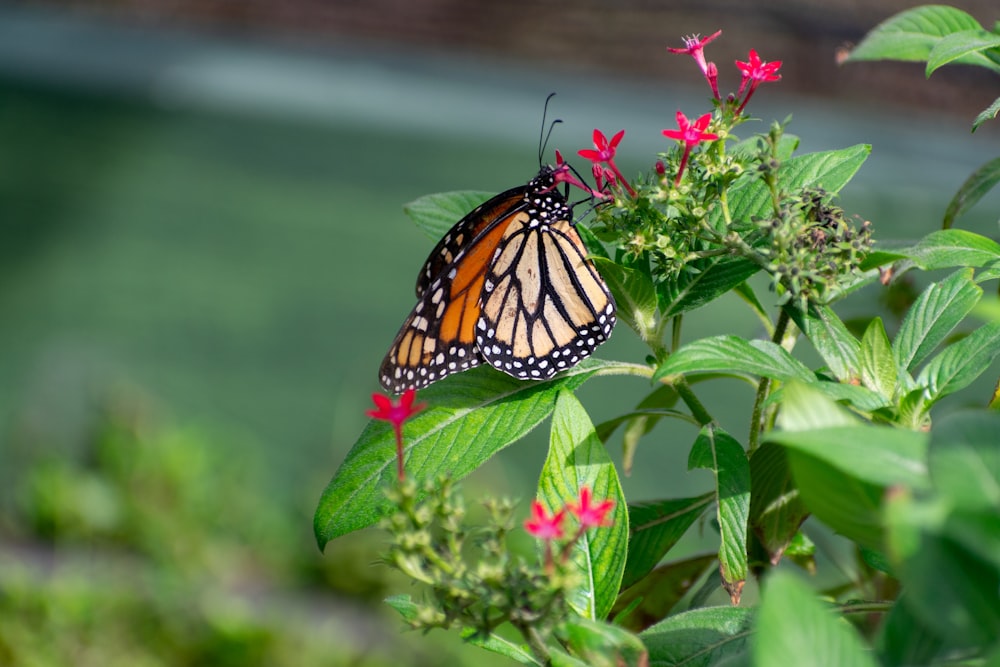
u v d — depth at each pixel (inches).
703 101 427.5
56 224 482.3
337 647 347.6
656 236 94.5
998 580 49.3
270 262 476.4
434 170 468.1
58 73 488.7
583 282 107.6
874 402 86.0
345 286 476.1
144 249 484.7
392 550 70.9
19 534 421.4
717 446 92.9
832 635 51.5
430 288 108.0
